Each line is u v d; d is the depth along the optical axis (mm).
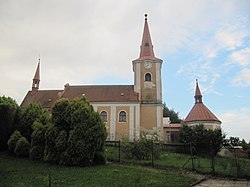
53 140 17781
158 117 38781
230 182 13609
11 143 19672
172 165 18156
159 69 41125
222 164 17688
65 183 12047
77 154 16938
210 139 28953
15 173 14039
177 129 43250
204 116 39969
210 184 13016
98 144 18047
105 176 13586
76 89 43844
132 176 13594
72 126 17828
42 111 22219
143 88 40375
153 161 19375
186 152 28172
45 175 13656
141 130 38062
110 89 42781
